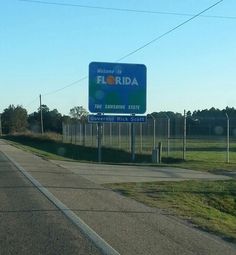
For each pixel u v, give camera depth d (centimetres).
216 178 1991
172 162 2970
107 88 3166
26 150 4394
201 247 848
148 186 1702
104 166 2544
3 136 11819
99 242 877
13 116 15038
